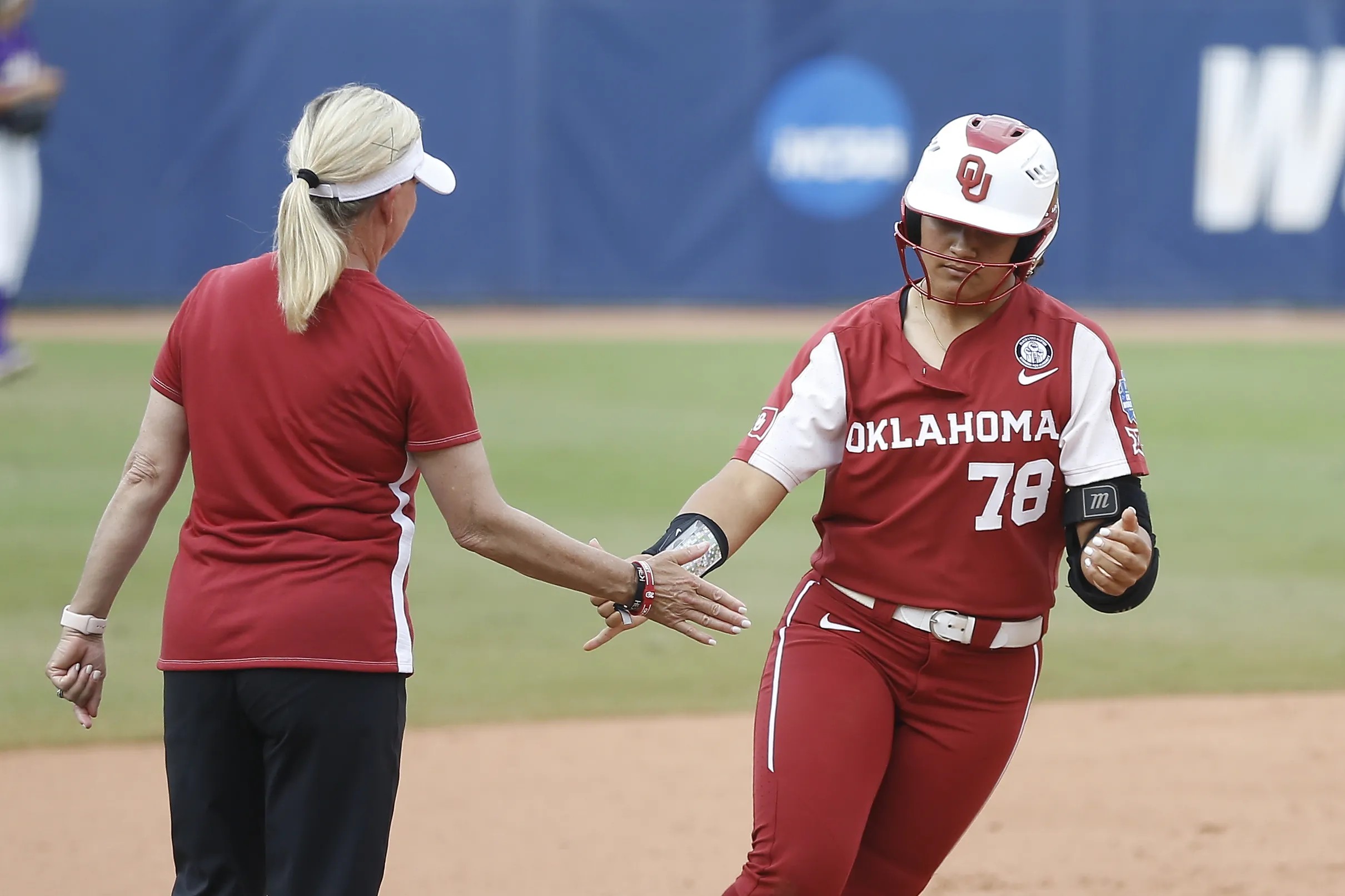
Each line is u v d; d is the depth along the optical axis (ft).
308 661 35.32
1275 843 59.26
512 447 140.87
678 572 39.96
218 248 225.35
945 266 38.06
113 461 132.67
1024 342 38.65
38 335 205.16
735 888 38.34
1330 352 201.57
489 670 84.12
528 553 37.86
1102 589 37.50
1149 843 59.36
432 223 231.30
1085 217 230.27
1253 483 131.03
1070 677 83.35
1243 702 78.38
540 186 231.30
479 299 233.35
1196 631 91.61
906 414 38.65
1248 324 225.15
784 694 39.37
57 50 220.23
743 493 40.57
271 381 35.81
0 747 71.00
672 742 72.84
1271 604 96.89
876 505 39.37
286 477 35.94
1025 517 38.68
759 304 234.99
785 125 231.09
